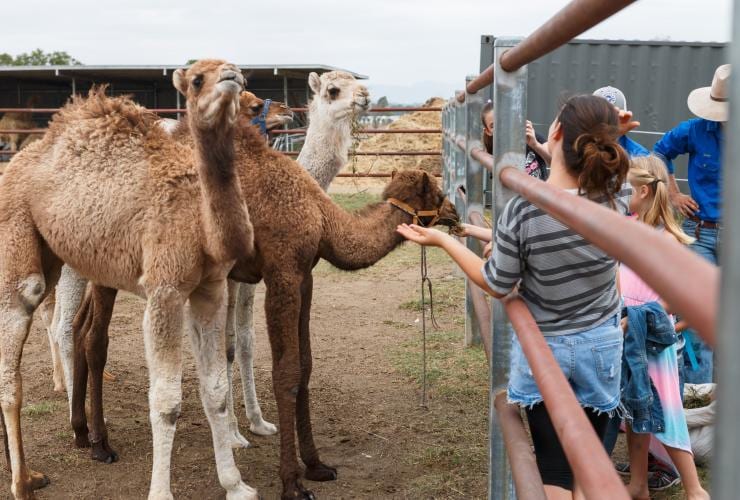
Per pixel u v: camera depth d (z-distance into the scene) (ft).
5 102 105.70
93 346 16.12
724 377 1.61
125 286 14.40
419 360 23.31
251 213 14.42
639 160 13.71
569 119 8.75
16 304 14.55
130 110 14.42
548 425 9.33
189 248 13.21
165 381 13.15
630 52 44.73
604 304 9.16
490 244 12.18
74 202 14.02
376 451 16.93
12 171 14.89
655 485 14.70
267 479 15.72
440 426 18.31
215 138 12.45
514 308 8.18
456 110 29.01
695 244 18.88
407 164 69.36
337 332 26.78
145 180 13.60
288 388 14.29
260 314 29.58
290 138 61.82
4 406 14.38
